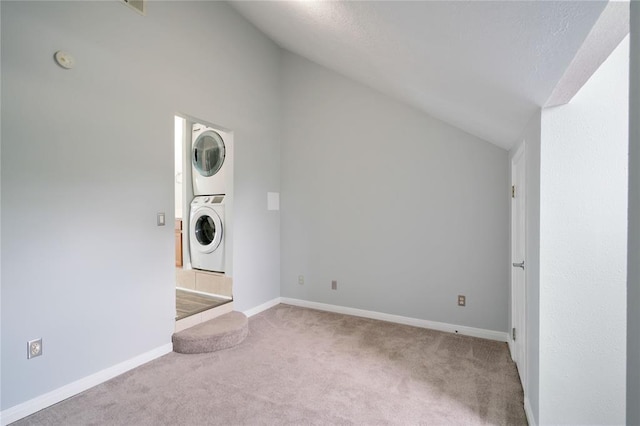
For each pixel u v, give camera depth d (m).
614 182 1.51
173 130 2.68
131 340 2.38
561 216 1.58
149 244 2.50
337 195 3.72
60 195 1.97
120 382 2.19
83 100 2.07
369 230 3.54
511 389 2.14
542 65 1.18
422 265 3.28
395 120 3.39
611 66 1.50
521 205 2.26
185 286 3.76
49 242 1.92
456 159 3.11
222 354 2.63
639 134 0.60
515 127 2.11
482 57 1.32
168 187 2.65
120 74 2.29
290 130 4.00
